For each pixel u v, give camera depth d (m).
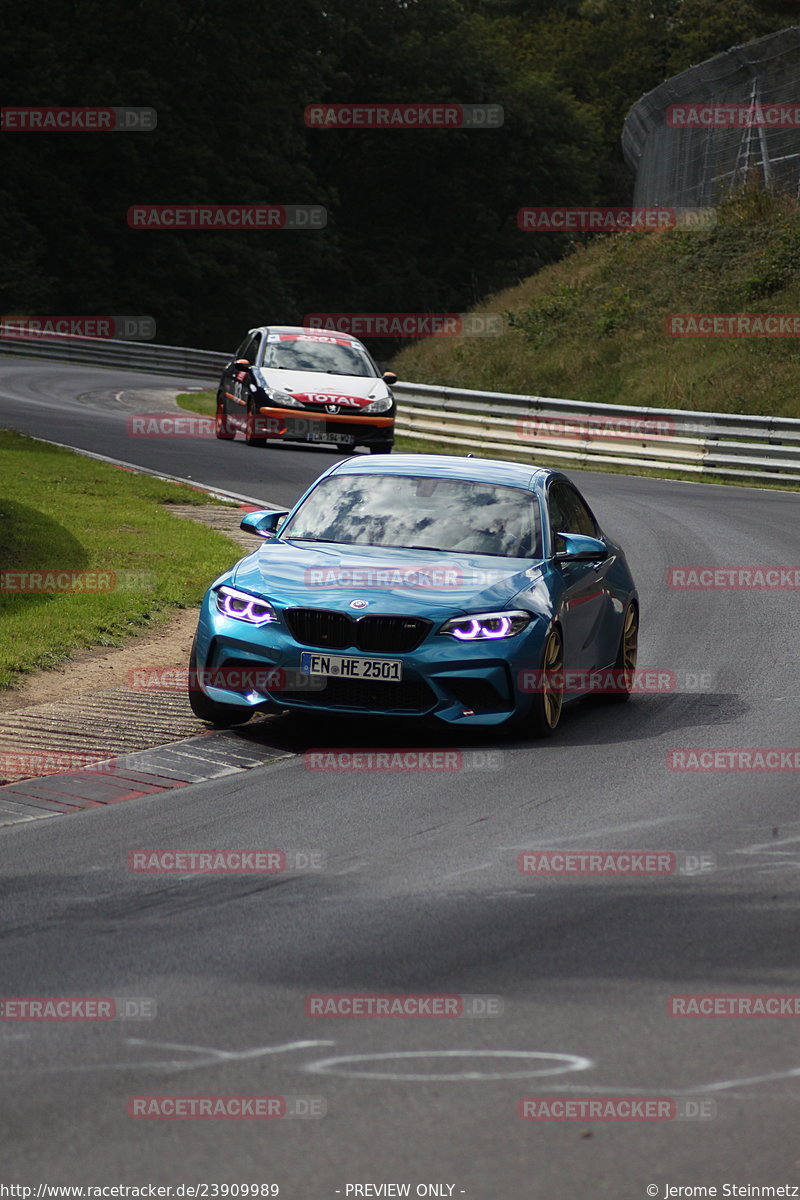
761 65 161.50
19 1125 14.27
